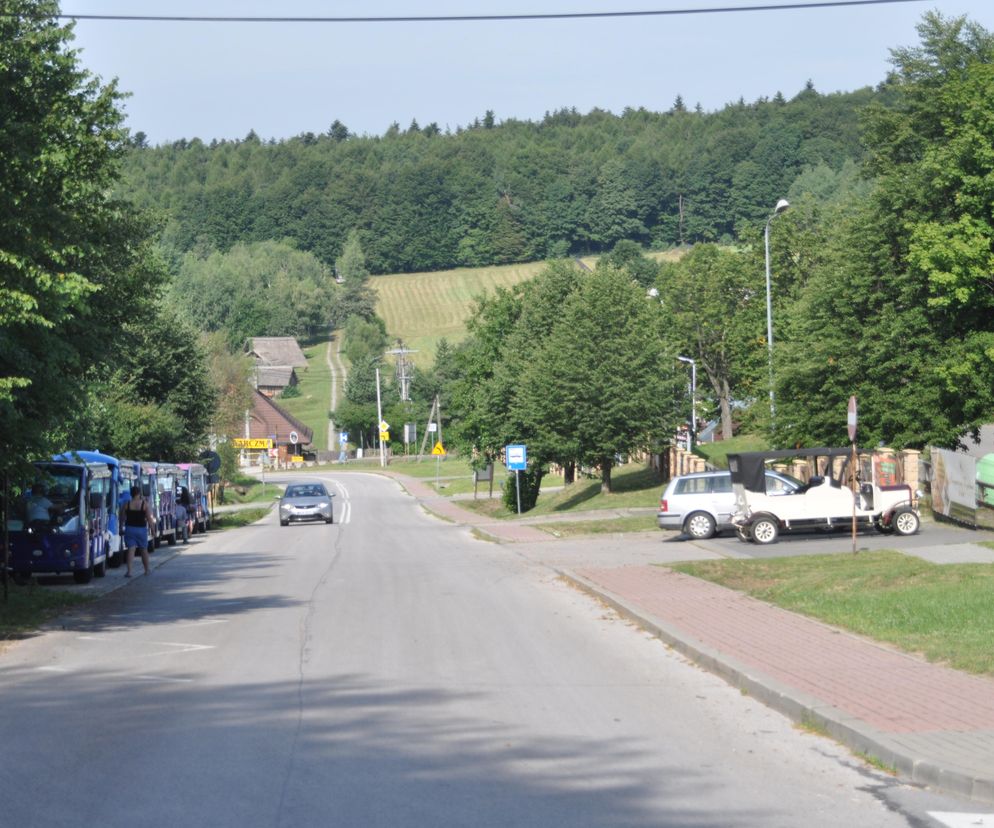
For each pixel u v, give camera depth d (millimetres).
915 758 9312
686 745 10469
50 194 19469
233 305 196250
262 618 20141
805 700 11617
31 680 14008
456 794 8781
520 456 58188
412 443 149625
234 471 93375
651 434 56906
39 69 19078
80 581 28500
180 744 10461
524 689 13211
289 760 9844
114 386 54281
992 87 38688
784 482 32875
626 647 16438
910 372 41438
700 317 80438
